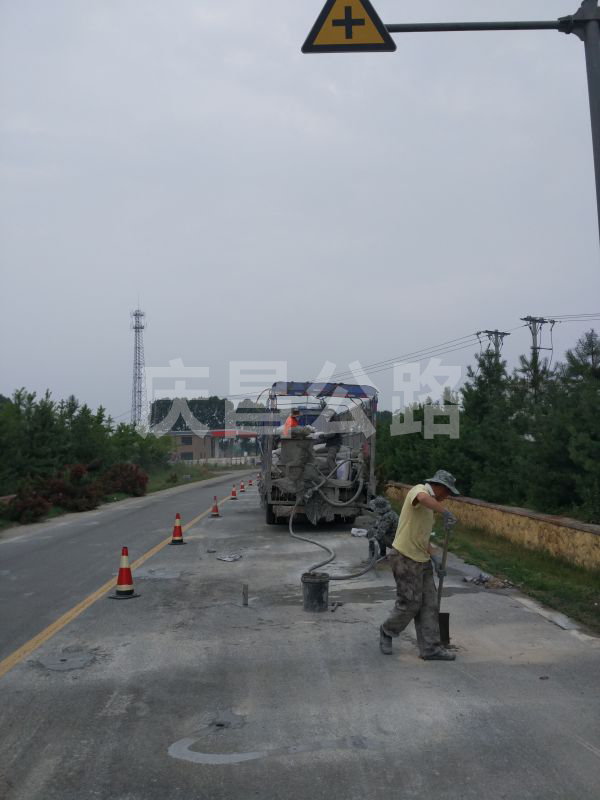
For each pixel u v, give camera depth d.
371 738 4.61
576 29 6.68
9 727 4.89
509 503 15.67
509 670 5.99
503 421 16.38
